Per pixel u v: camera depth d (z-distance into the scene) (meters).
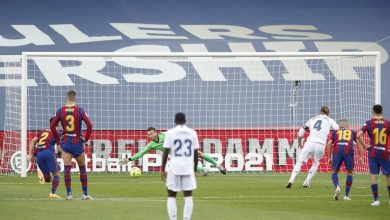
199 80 75.31
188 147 28.36
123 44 80.75
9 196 41.38
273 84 75.25
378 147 38.12
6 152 62.78
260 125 72.81
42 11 84.44
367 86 74.06
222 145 64.69
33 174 60.56
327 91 75.00
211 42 82.12
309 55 61.69
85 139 39.09
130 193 44.34
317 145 48.47
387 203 39.12
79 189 46.97
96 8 85.94
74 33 81.88
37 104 71.75
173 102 73.56
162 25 84.94
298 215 33.03
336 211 35.16
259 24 86.50
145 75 75.50
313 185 50.94
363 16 87.94
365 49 82.88
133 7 87.25
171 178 28.20
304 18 87.75
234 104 73.25
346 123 41.69
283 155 65.19
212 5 88.94
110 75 75.31
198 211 34.25
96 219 30.69
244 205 37.41
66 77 74.12
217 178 57.38
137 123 72.12
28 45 79.12
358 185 51.44
